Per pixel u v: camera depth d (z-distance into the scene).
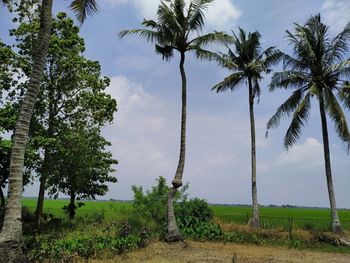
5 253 10.82
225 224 28.39
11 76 27.16
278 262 17.09
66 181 33.47
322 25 28.30
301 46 27.69
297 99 28.89
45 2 12.98
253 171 31.19
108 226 22.02
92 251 16.53
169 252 18.83
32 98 12.30
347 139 25.78
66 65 28.19
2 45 26.70
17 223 11.36
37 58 12.59
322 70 27.92
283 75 28.20
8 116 25.73
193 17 23.38
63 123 29.03
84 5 14.65
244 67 32.72
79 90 29.69
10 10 27.23
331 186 27.25
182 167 22.98
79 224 29.31
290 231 25.53
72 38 29.28
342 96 26.30
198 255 18.22
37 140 26.16
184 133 23.39
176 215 27.53
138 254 17.88
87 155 30.62
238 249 21.05
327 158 27.77
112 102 30.80
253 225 29.61
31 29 27.34
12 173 11.62
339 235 25.03
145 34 23.38
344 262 17.84
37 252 13.91
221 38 23.47
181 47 23.83
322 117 28.38
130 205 29.41
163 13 23.11
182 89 23.81
